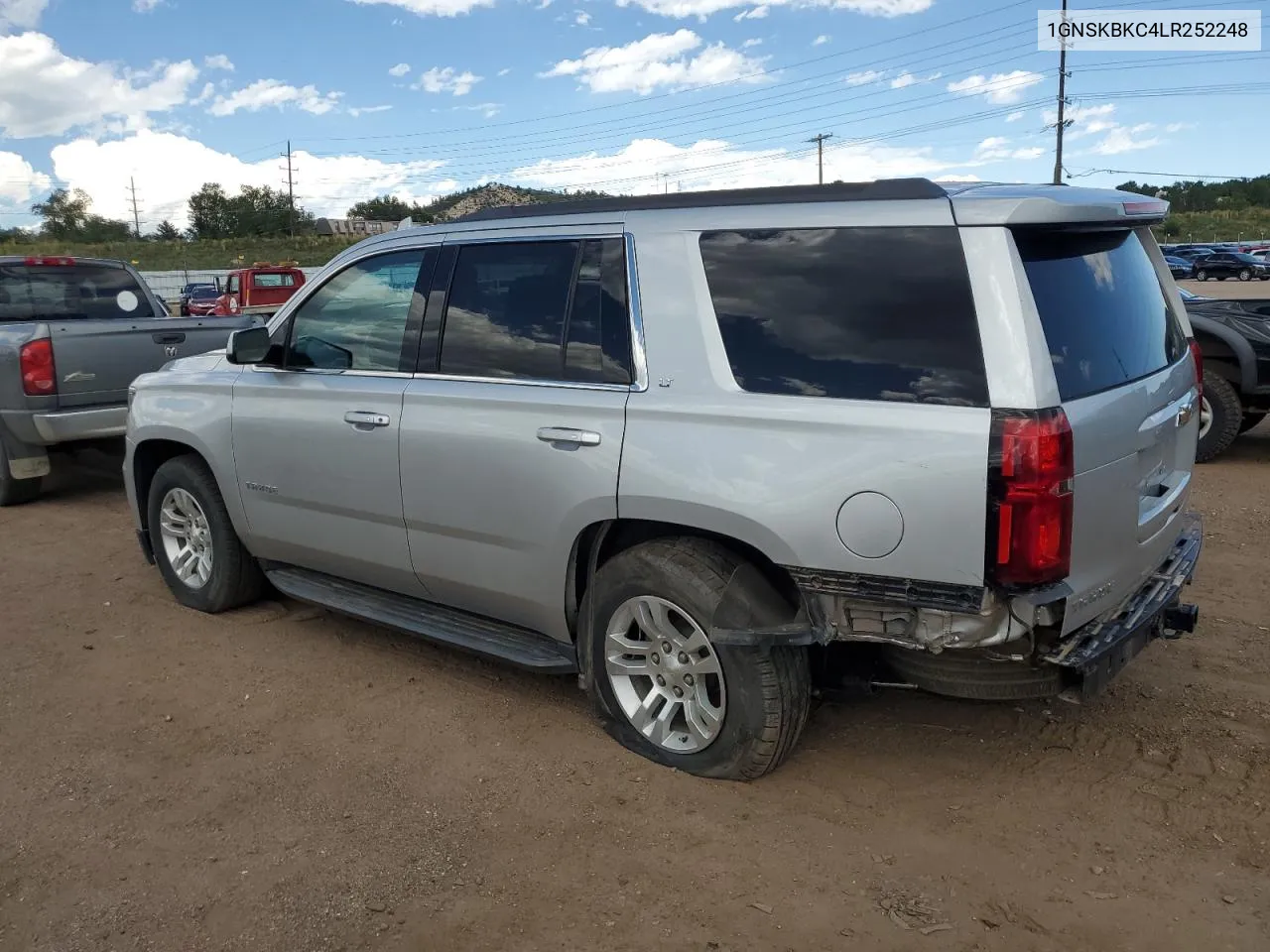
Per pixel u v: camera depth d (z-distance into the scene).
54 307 8.77
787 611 3.25
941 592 2.91
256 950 2.71
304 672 4.52
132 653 4.78
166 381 5.23
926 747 3.73
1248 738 3.71
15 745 3.88
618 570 3.50
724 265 3.32
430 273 4.11
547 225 3.77
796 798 3.38
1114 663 3.11
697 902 2.87
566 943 2.71
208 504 5.07
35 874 3.05
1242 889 2.88
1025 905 2.83
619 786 3.48
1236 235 85.44
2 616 5.31
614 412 3.43
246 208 87.44
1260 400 8.20
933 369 2.92
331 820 3.32
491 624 4.17
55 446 7.61
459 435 3.85
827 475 3.00
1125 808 3.29
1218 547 5.95
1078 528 2.88
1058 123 53.69
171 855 3.14
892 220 3.04
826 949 2.67
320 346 4.51
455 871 3.03
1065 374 2.92
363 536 4.36
